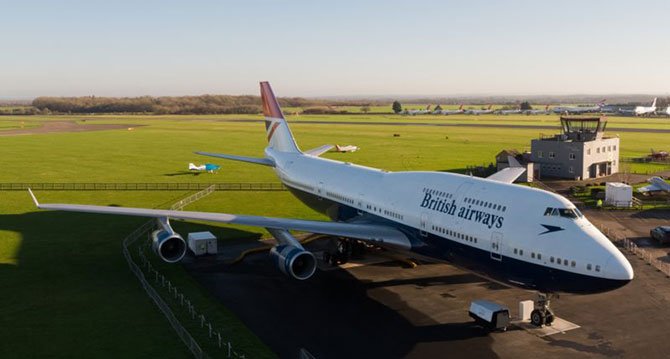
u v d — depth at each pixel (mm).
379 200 36688
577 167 79125
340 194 41969
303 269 31984
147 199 66562
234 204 63312
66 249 42938
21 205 61219
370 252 41469
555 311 30328
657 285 34625
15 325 28062
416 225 32406
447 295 32938
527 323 28781
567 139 82312
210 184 77000
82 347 25562
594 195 66312
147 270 37625
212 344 26125
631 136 150750
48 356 24609
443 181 33031
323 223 34938
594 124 80188
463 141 140500
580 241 24453
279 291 33656
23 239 45906
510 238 26391
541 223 25828
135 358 24500
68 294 32750
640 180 78812
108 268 38062
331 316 29766
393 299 32312
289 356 25016
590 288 23875
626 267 23344
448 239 29781
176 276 36438
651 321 29078
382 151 118938
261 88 58688
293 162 52250
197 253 40781
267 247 42844
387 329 28078
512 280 26859
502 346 26156
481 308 28109
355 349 25797
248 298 32469
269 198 66938
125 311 30094
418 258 34031
